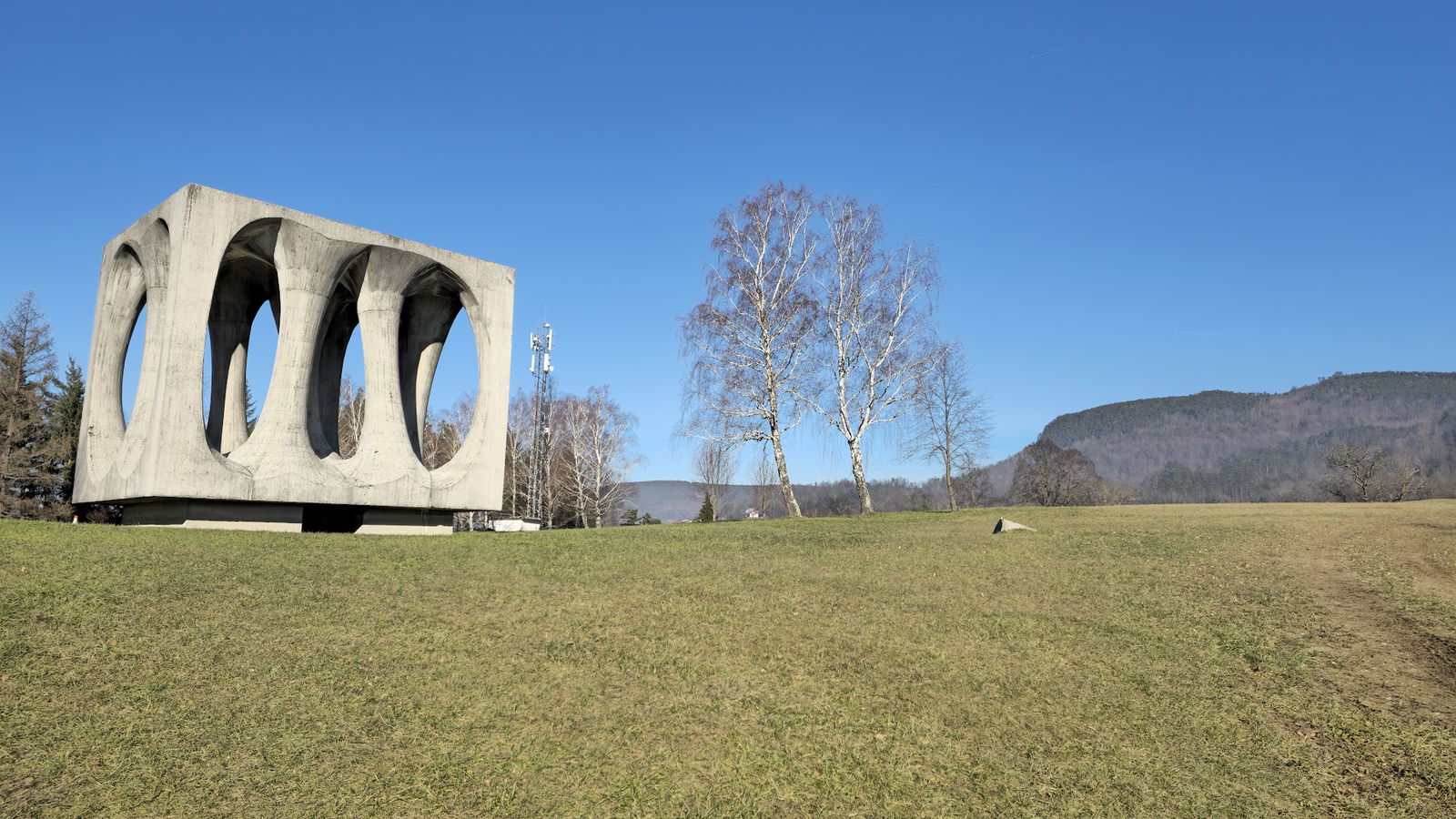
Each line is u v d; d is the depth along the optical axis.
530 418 66.06
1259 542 17.25
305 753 7.78
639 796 7.39
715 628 11.62
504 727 8.52
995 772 7.88
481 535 20.00
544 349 55.09
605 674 9.89
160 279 20.64
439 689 9.30
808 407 31.70
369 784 7.38
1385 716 8.81
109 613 10.66
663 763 7.93
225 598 11.76
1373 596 12.77
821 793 7.52
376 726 8.38
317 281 21.16
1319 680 9.80
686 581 14.39
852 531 21.61
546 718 8.75
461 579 14.07
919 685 9.73
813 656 10.57
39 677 8.78
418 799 7.20
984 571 15.52
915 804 7.35
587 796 7.37
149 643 9.87
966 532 21.00
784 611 12.52
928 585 14.32
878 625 11.84
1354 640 10.98
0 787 6.89
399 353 25.55
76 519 23.23
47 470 42.88
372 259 22.19
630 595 13.30
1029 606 12.91
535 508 53.62
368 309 22.47
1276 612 12.31
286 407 20.66
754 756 8.10
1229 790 7.57
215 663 9.50
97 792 6.96
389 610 11.90
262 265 23.14
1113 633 11.55
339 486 20.98
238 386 23.77
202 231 19.42
